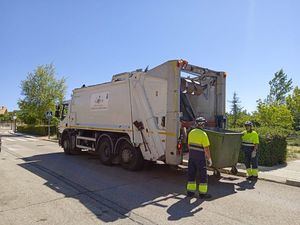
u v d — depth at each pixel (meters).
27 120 44.84
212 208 5.78
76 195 6.69
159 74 8.71
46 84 40.88
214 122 9.82
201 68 9.14
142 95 9.28
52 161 11.96
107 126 10.86
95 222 4.98
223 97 9.80
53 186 7.54
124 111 10.00
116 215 5.34
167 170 9.82
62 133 14.63
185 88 9.05
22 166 10.66
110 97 10.82
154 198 6.47
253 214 5.44
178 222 4.98
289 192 7.14
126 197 6.54
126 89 9.97
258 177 8.80
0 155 13.94
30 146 19.22
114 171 9.67
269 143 11.10
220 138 7.82
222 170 9.80
